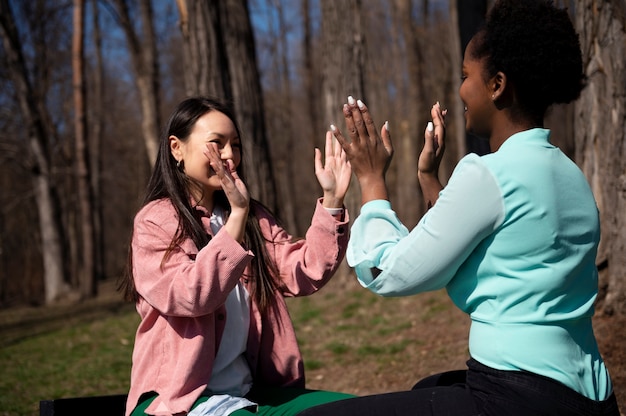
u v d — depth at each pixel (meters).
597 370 1.80
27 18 22.92
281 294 2.55
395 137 29.98
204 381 2.27
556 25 1.76
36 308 18.14
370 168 2.00
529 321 1.71
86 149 18.25
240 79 10.57
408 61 22.05
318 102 30.44
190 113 2.43
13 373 7.75
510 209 1.70
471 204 1.71
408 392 1.86
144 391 2.29
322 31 11.11
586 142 5.12
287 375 2.52
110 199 36.47
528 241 1.71
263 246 2.52
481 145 3.89
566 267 1.73
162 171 2.45
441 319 7.54
